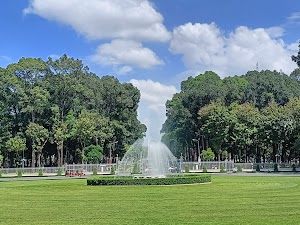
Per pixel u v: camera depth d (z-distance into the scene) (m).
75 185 42.38
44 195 32.50
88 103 101.19
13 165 103.94
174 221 19.30
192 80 142.62
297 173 69.12
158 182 40.22
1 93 88.62
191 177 41.59
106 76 116.06
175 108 121.62
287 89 115.25
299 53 81.00
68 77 94.31
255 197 29.02
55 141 94.06
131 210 23.17
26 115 94.12
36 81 92.81
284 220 19.19
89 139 94.31
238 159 115.50
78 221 19.78
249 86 114.56
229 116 94.19
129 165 81.69
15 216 21.55
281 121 86.81
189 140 117.88
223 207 23.88
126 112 107.12
